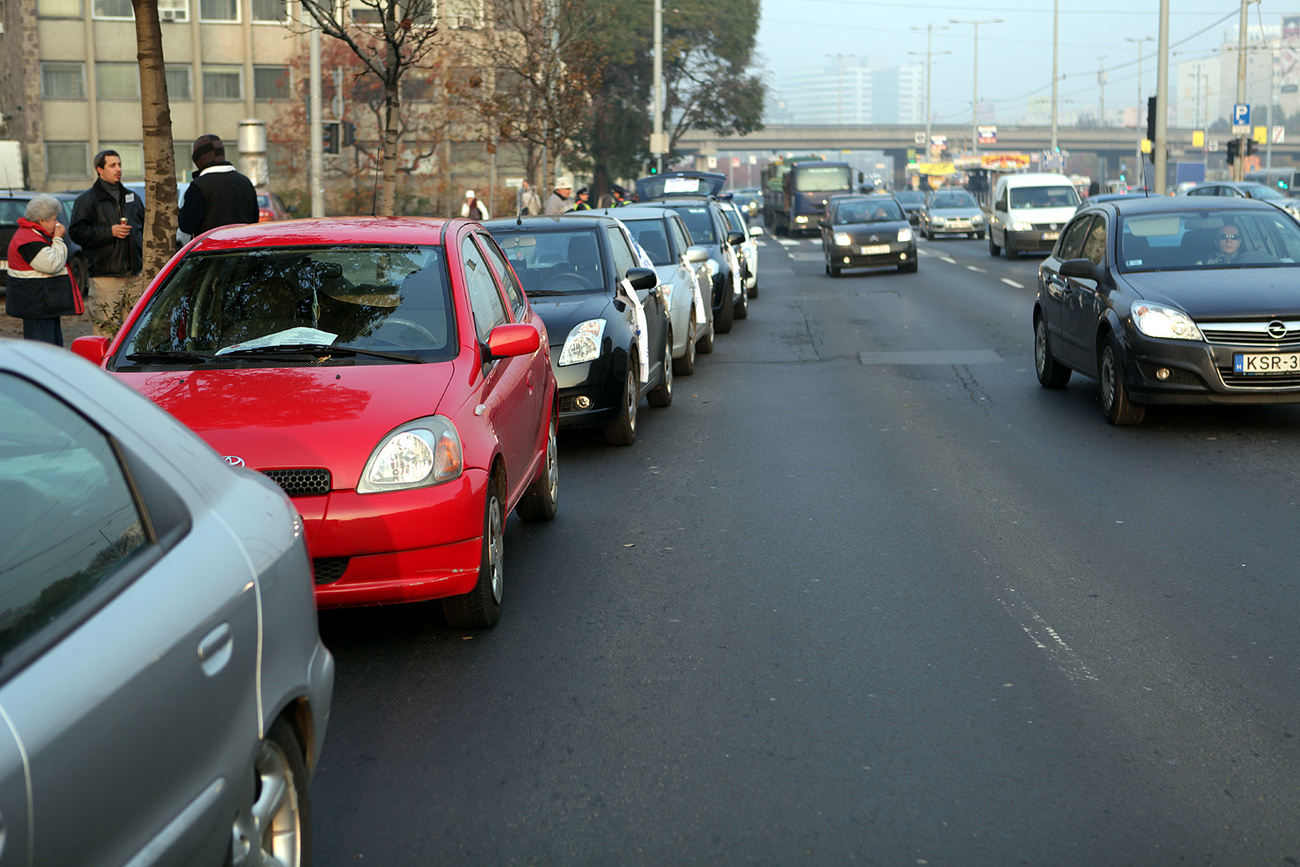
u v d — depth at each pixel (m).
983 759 4.32
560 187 25.81
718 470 9.17
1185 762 4.27
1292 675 5.04
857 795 4.06
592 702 4.90
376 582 5.25
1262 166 150.88
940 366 14.48
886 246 28.45
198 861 2.57
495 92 33.94
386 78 16.39
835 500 8.15
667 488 8.63
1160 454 9.31
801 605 6.04
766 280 29.14
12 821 2.05
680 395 12.91
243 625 2.84
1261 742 4.42
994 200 36.47
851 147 146.25
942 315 20.00
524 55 32.62
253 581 2.94
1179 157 148.50
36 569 2.46
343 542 5.16
